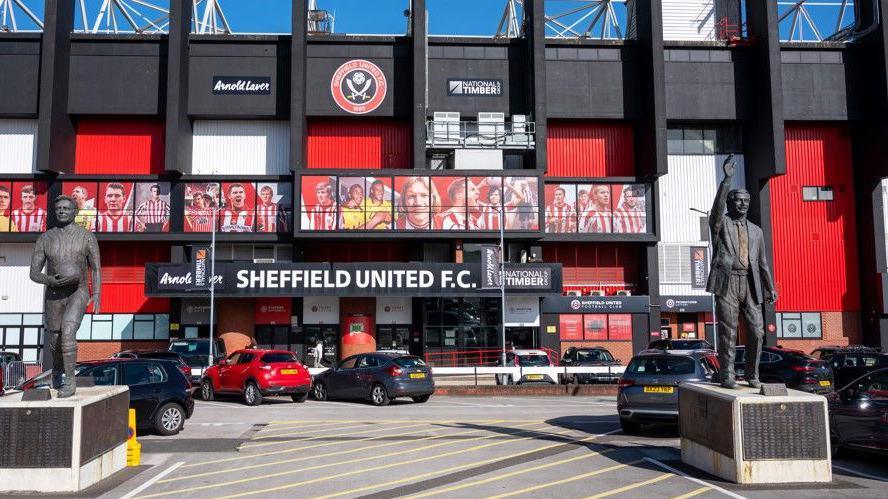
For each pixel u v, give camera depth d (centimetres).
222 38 3734
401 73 3800
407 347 3669
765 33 3772
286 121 3828
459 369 2733
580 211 3772
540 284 3503
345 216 3528
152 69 3734
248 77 3741
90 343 3666
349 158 3819
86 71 3709
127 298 3700
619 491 967
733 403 992
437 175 3575
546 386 2641
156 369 1562
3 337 3634
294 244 3662
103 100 3694
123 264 3722
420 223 3541
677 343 2672
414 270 3478
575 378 2833
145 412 1495
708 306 3812
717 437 1042
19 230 3575
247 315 3650
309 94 3747
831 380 2123
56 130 3556
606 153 3919
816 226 3975
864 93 3941
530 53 3756
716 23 4169
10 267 3672
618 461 1193
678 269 3894
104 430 1060
